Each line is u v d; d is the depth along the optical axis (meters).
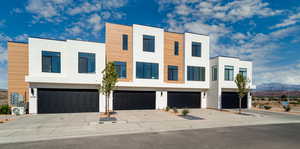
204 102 22.38
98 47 17.02
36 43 15.38
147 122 11.71
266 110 21.02
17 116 13.88
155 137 8.06
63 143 7.05
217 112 18.12
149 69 19.19
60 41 16.08
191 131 9.39
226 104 22.23
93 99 16.78
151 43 19.53
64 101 15.97
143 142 7.27
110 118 12.98
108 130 9.31
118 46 18.23
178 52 21.16
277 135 8.66
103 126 10.24
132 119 12.74
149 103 19.48
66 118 12.89
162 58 19.78
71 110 16.09
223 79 21.48
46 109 15.47
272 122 12.59
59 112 15.77
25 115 14.39
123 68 18.31
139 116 14.27
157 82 19.31
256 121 12.89
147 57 19.14
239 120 13.19
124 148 6.51
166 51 20.55
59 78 15.30
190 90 21.75
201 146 6.78
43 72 15.43
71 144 6.93
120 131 9.20
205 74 21.89
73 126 10.16
